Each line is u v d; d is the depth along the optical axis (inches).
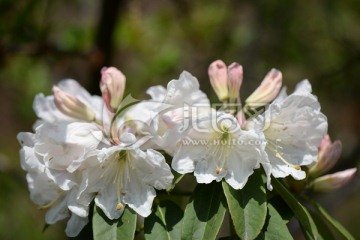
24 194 33.5
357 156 32.8
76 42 31.6
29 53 30.0
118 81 16.2
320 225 16.7
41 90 37.7
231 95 16.3
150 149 14.6
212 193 14.8
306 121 15.7
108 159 15.0
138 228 17.0
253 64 35.7
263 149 14.3
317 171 16.9
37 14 32.5
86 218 15.3
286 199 14.9
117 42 38.2
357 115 38.3
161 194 16.1
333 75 35.9
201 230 14.4
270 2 36.3
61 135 14.7
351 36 38.3
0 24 29.4
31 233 34.2
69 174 15.0
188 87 15.2
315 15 37.0
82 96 18.4
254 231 14.0
